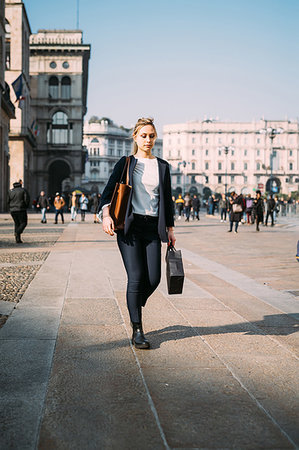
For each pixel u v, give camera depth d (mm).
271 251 11266
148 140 3553
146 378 2941
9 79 41375
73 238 14219
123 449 2088
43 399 2598
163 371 3070
